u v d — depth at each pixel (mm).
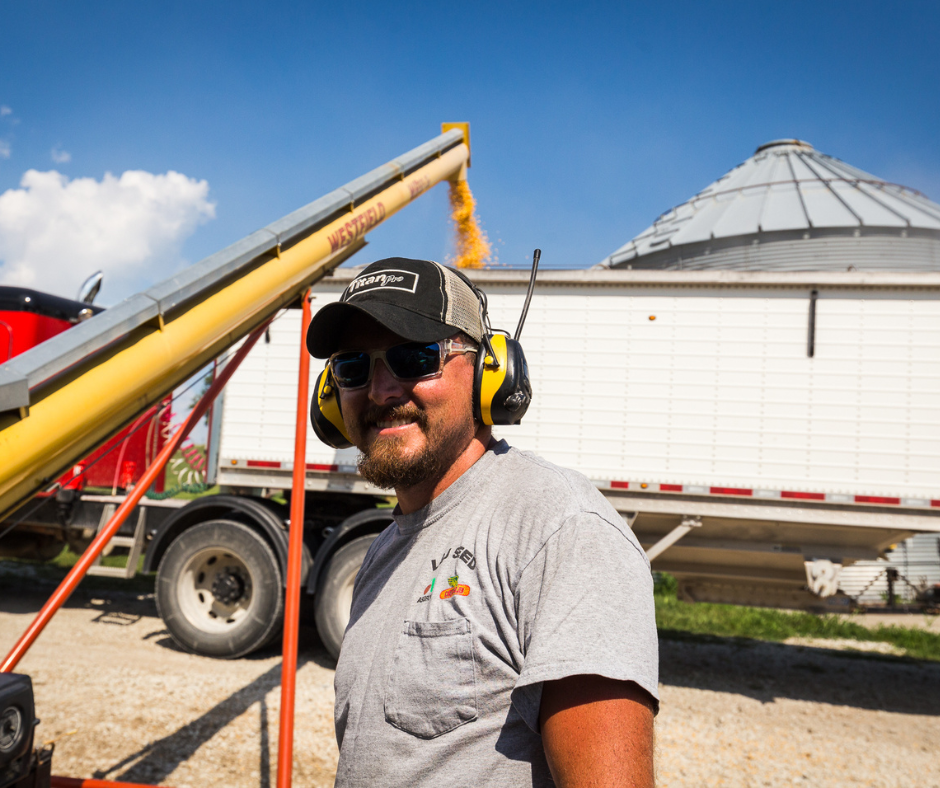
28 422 1267
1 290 5703
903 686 5949
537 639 817
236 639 5336
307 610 6109
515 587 925
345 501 6211
